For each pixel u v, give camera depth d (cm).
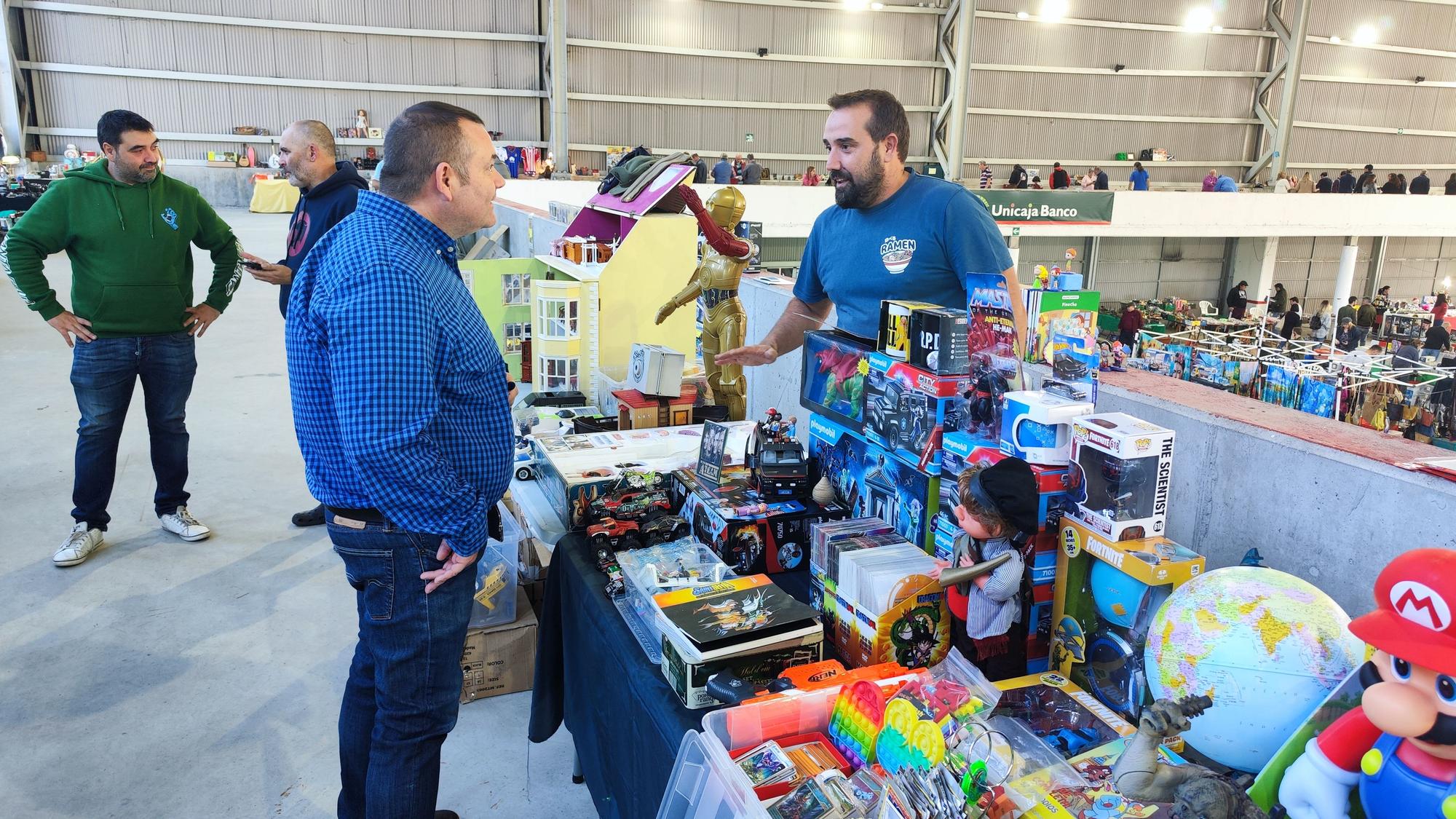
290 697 234
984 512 123
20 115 1447
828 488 176
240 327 706
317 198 301
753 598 142
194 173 1505
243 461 412
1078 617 129
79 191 276
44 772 202
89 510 308
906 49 1817
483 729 226
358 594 163
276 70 1564
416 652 149
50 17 1441
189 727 221
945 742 100
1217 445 156
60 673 241
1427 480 121
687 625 132
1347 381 621
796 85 1792
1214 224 1602
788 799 102
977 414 142
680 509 197
